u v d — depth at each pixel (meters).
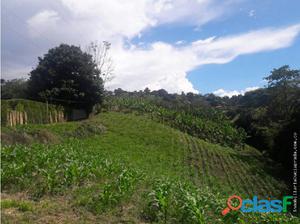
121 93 75.25
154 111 49.06
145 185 14.21
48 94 38.22
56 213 8.73
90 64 41.50
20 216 8.12
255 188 24.33
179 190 12.17
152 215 9.51
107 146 29.39
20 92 47.09
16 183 11.27
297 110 36.97
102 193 10.31
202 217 9.05
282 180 28.50
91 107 41.50
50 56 40.16
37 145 20.06
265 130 48.03
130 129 37.88
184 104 64.50
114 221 8.67
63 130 30.53
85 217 8.66
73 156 17.08
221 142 44.25
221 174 27.20
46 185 10.89
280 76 50.50
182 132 43.25
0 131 22.77
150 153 30.05
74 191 11.17
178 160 29.34
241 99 88.75
